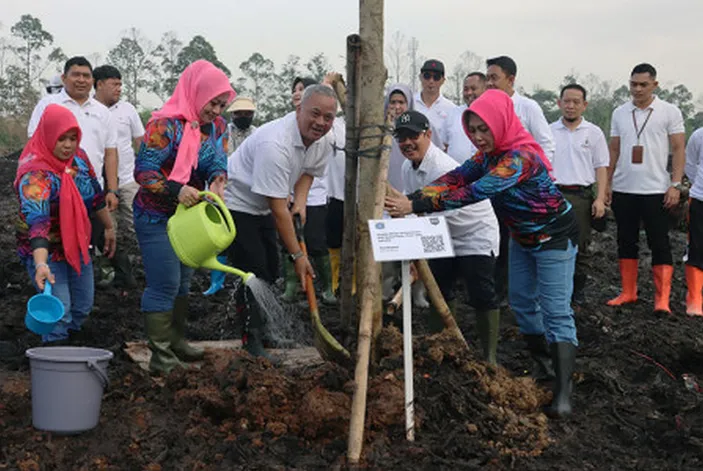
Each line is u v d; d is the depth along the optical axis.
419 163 5.91
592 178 8.70
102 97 8.89
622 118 8.74
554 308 5.26
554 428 5.03
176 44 30.31
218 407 4.71
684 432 4.86
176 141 5.27
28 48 30.84
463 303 8.72
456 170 5.38
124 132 9.04
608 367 6.44
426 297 8.26
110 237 6.04
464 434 4.67
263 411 4.63
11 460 4.29
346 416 4.53
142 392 5.11
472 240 5.79
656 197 8.53
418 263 5.38
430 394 4.88
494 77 7.96
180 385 5.05
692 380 6.16
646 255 12.13
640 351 6.79
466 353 5.33
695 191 8.43
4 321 7.04
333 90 5.32
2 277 8.85
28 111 29.38
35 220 5.06
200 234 4.90
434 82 8.75
